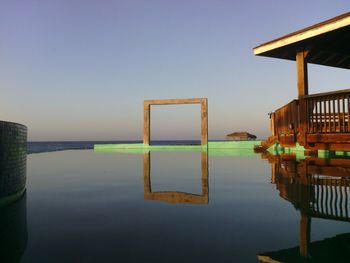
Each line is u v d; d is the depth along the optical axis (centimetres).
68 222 271
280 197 368
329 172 584
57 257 189
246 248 200
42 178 594
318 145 973
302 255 187
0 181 345
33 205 349
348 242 210
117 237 226
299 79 1045
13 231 245
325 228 241
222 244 208
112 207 330
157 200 367
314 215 281
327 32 879
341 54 1130
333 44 1028
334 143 916
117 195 405
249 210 304
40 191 445
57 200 377
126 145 2198
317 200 346
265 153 1392
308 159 892
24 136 449
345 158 884
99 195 407
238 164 833
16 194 389
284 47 1057
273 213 290
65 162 1005
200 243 210
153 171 700
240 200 355
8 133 372
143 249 201
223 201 351
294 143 1114
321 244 206
